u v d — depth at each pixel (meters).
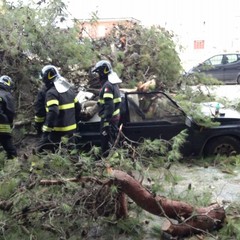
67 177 3.80
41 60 7.08
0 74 6.86
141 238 3.91
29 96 6.97
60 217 3.59
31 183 3.61
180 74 7.77
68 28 7.36
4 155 4.89
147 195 3.78
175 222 4.03
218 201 4.77
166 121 6.12
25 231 3.47
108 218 3.90
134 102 6.14
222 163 6.07
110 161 3.89
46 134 5.17
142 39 7.97
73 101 5.39
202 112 6.14
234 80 16.98
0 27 6.84
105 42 8.15
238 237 3.62
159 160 4.17
